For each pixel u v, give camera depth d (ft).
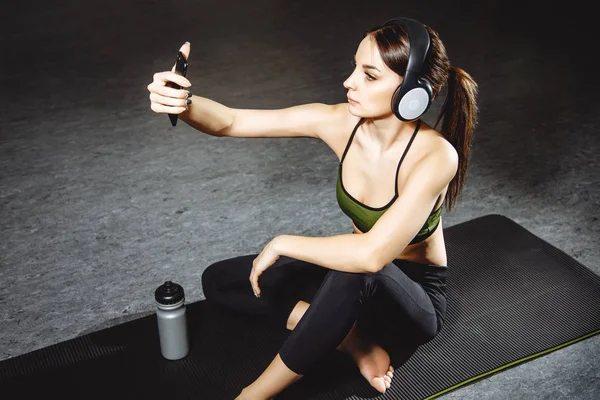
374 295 5.65
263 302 6.51
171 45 15.78
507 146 11.19
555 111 12.46
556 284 7.73
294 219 9.27
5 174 10.37
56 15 17.67
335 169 10.57
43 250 8.59
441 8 18.22
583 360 6.77
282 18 17.58
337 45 15.79
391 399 6.23
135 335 7.04
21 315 7.48
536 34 16.31
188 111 5.67
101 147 11.21
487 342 6.91
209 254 8.54
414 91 4.94
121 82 13.78
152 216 9.31
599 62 14.73
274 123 6.07
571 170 10.46
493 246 8.40
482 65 14.53
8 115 12.32
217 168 10.57
